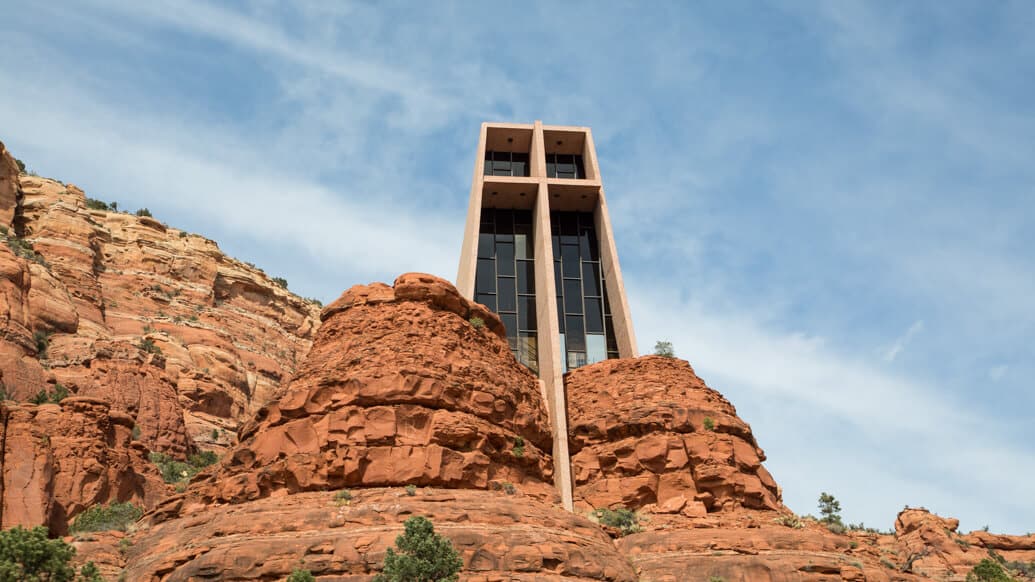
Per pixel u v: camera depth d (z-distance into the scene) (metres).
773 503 49.75
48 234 107.00
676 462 49.31
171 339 106.56
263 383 118.94
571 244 69.50
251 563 36.25
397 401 44.34
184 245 126.25
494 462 45.50
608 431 51.84
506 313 66.00
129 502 56.94
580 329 66.25
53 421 58.97
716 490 48.44
